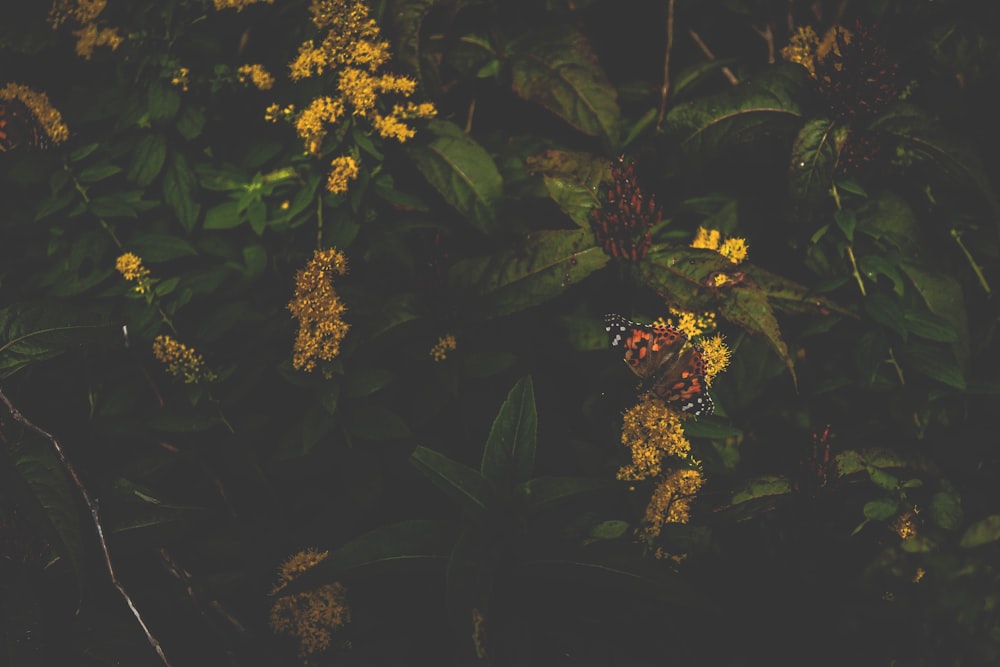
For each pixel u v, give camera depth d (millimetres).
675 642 941
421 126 968
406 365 967
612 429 969
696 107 975
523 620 923
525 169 991
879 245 969
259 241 978
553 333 980
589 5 1021
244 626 962
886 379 971
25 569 943
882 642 942
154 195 981
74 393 977
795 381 936
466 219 978
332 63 958
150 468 954
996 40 988
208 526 975
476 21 1000
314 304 940
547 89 981
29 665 933
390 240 968
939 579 945
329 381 943
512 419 913
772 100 971
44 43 968
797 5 1022
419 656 956
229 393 962
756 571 954
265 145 978
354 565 901
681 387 952
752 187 1006
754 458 984
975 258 992
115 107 970
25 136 959
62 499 912
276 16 981
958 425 978
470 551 896
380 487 960
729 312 938
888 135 974
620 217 947
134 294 961
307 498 979
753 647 946
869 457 964
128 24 965
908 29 1002
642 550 953
